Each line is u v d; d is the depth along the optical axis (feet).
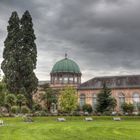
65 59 424.46
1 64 299.79
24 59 293.84
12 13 306.35
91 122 191.52
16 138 95.71
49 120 208.74
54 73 416.67
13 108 252.62
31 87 292.20
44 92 350.84
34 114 239.09
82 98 386.73
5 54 299.58
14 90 287.89
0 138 94.84
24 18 306.35
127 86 366.84
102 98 299.17
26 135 105.19
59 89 386.52
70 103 324.39
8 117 206.59
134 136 104.99
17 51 296.51
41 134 109.60
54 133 113.60
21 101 270.87
